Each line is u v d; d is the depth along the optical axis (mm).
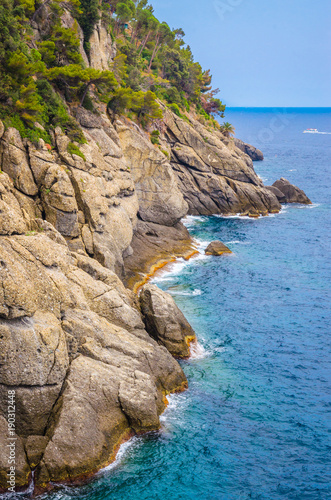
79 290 33281
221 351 41531
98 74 52562
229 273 61281
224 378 37312
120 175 57375
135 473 26672
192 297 52562
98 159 51656
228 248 70875
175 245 67438
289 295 55125
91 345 30312
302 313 50406
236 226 86938
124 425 28938
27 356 25844
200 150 95062
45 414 26516
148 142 69062
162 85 106625
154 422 29719
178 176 92688
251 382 37094
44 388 26375
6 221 29188
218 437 30422
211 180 93188
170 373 34594
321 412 34031
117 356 31281
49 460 24859
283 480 27438
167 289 54031
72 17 62375
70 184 42062
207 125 115500
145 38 113125
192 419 31938
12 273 26219
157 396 31875
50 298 29422
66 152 45688
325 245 76250
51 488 24781
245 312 49844
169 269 60750
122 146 65938
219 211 94938
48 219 41375
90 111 55781
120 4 97062
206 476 27156
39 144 42469
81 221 44906
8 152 39375
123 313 35500
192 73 117375
